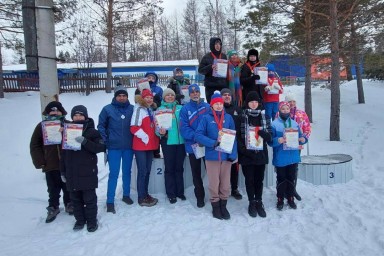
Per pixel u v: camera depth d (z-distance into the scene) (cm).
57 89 643
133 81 2469
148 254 388
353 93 1988
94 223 462
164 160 556
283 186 519
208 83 617
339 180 652
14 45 1636
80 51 2316
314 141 1120
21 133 1170
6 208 560
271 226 458
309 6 1197
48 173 502
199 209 525
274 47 1331
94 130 462
